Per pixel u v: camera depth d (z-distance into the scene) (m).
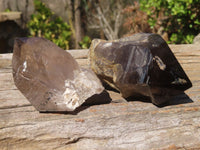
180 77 0.24
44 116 0.23
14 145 0.21
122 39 0.25
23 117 0.22
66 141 0.21
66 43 0.99
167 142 0.22
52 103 0.23
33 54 0.23
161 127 0.23
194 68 0.33
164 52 0.23
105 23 1.13
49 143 0.21
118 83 0.23
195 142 0.22
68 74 0.24
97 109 0.24
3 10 1.14
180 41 0.63
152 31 0.74
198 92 0.27
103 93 0.25
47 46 0.24
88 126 0.22
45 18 1.01
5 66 0.31
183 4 0.56
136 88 0.23
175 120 0.23
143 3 0.69
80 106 0.24
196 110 0.24
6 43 1.03
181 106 0.25
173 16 0.63
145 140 0.22
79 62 0.33
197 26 0.60
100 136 0.22
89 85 0.24
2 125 0.21
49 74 0.23
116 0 1.16
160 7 0.64
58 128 0.22
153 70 0.22
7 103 0.24
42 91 0.23
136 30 0.78
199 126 0.23
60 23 1.02
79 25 1.09
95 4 1.15
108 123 0.23
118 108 0.24
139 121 0.23
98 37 1.17
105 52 0.24
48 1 1.13
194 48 0.38
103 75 0.25
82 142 0.22
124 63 0.23
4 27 1.02
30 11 1.14
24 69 0.23
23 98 0.25
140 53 0.23
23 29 1.08
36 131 0.21
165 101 0.24
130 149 0.21
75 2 1.08
